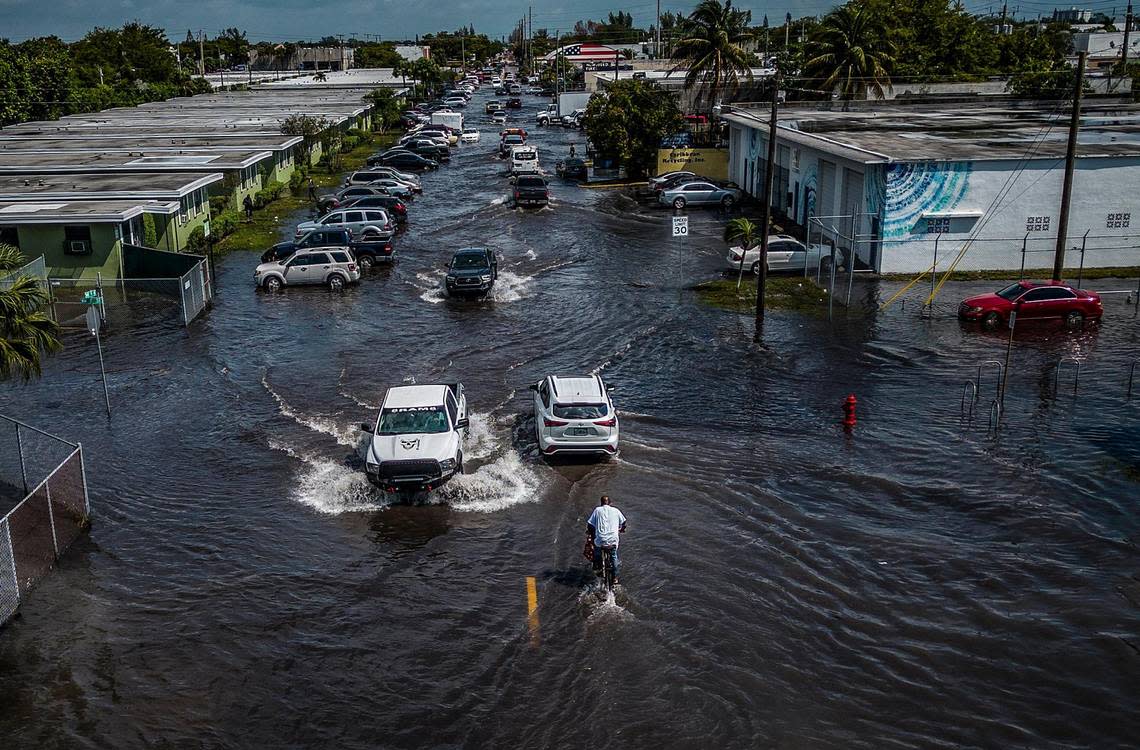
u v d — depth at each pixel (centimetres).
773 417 2311
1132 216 3769
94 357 2847
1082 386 2502
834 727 1221
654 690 1295
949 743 1192
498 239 4628
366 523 1795
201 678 1342
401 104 10619
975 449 2103
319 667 1363
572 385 2109
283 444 2172
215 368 2731
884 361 2730
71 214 3609
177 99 9562
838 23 6406
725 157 6309
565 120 10250
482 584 1576
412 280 3844
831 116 5644
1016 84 6925
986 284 3606
